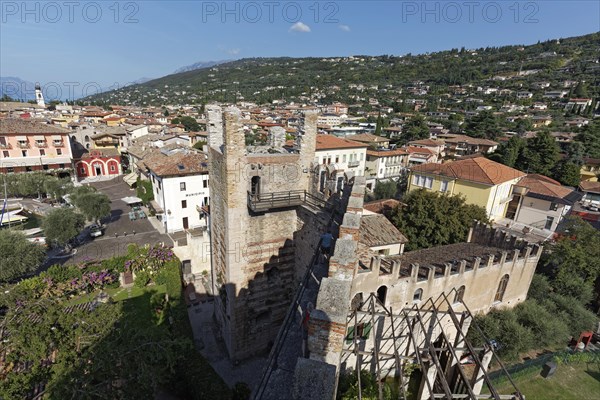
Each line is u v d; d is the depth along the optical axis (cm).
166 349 1688
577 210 5816
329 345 890
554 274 3828
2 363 1516
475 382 2366
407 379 2564
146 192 6366
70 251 4753
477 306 3019
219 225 2556
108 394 1457
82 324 1675
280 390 931
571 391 2705
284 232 2484
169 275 3491
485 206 5466
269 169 2325
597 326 3312
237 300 2466
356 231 1175
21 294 1823
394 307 2572
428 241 4072
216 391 2134
